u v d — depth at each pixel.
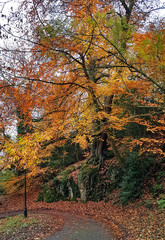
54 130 6.49
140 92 7.59
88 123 8.65
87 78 7.78
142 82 6.67
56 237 7.88
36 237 7.95
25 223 9.60
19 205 15.66
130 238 6.55
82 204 13.07
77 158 19.03
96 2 4.62
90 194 13.45
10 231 8.80
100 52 6.90
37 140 5.16
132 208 9.53
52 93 6.97
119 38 3.15
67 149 21.06
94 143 15.91
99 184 13.46
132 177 10.70
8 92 5.38
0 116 5.67
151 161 11.00
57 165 19.59
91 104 9.03
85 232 8.12
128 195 10.31
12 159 4.97
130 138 11.60
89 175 14.05
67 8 4.54
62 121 7.15
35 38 5.09
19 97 5.80
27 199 17.11
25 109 6.32
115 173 13.05
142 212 8.53
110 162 14.41
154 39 2.79
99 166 14.56
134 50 3.13
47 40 4.73
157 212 7.72
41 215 11.27
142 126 11.16
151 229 6.54
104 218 9.66
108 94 8.30
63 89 7.08
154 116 8.65
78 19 4.86
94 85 7.84
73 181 15.32
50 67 6.16
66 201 14.51
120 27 3.10
